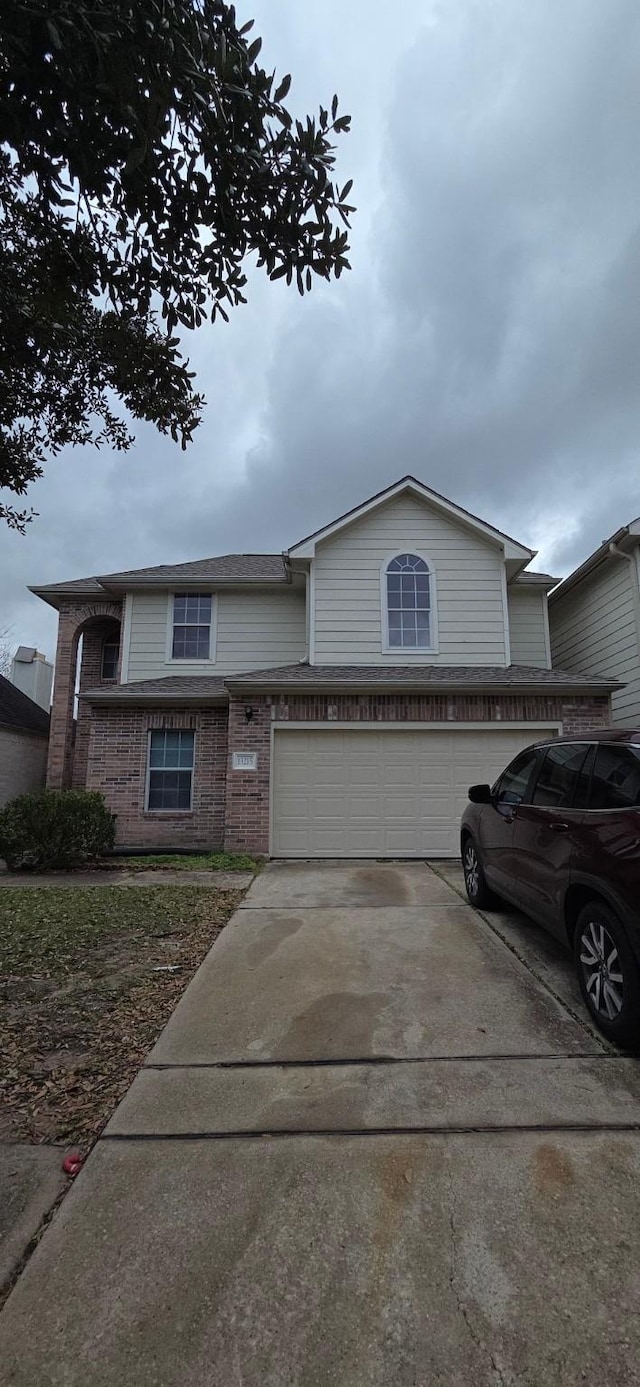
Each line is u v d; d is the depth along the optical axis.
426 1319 1.79
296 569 12.51
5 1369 1.65
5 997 4.16
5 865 9.96
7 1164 2.48
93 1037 3.59
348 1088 3.03
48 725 17.73
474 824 6.38
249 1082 3.10
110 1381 1.62
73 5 2.04
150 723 11.52
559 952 4.95
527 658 13.71
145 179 2.58
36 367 3.74
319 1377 1.63
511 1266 1.97
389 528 12.33
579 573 13.07
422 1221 2.16
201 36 2.23
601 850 3.52
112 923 5.93
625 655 11.77
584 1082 3.06
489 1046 3.44
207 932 5.64
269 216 2.69
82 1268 1.97
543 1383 1.61
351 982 4.37
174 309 3.09
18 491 4.15
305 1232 2.12
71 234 2.90
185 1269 1.97
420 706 10.46
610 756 3.87
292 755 10.35
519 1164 2.46
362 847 10.17
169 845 11.23
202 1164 2.48
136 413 3.95
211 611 13.55
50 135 2.41
